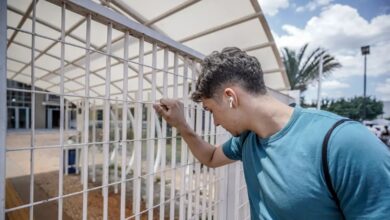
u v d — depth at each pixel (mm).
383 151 610
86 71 875
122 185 1047
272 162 797
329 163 649
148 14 3271
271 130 825
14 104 19141
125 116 1031
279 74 5438
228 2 2984
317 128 715
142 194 3047
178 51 1261
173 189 1340
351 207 623
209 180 1639
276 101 863
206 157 1299
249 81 842
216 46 4148
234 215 1825
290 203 729
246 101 846
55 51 3486
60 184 836
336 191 650
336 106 21922
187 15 3256
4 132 664
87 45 866
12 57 4148
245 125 882
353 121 693
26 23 2816
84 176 920
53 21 2791
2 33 641
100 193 3146
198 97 955
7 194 3266
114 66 3424
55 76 4820
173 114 1219
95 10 850
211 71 878
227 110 878
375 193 585
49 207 2766
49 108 21109
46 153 7016
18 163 5535
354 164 609
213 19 3352
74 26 2768
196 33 3734
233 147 1201
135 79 4027
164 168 1271
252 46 4125
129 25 967
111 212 2525
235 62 851
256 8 3090
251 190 946
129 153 4039
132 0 2979
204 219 1597
